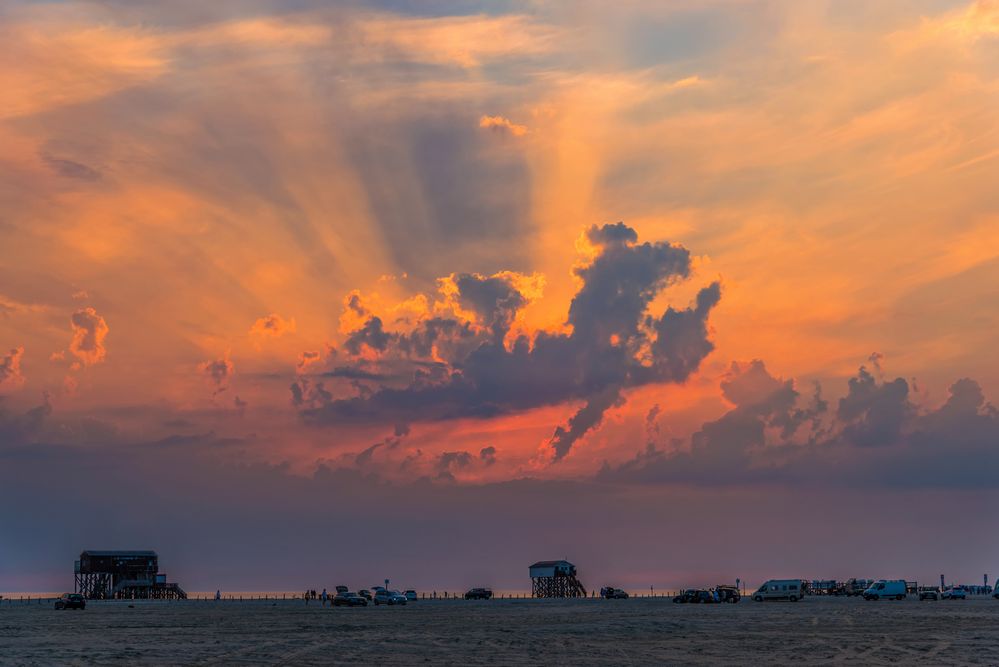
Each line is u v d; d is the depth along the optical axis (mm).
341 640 92625
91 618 150000
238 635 101000
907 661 68750
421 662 70375
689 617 137875
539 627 113375
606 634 99875
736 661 70250
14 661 71500
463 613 165000
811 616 135375
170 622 133000
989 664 66312
